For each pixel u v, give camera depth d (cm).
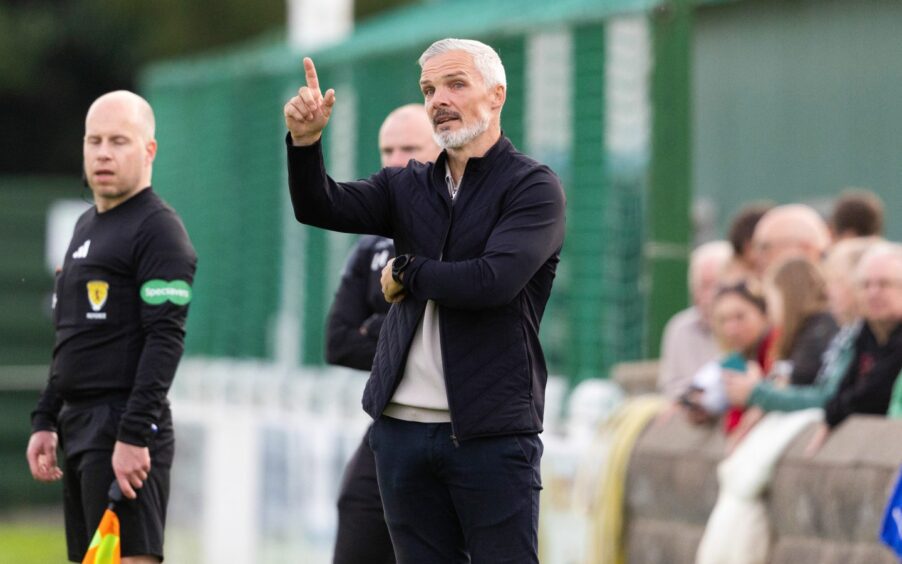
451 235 1636
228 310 4378
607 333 2981
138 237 1970
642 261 2919
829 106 3219
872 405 2203
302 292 3997
